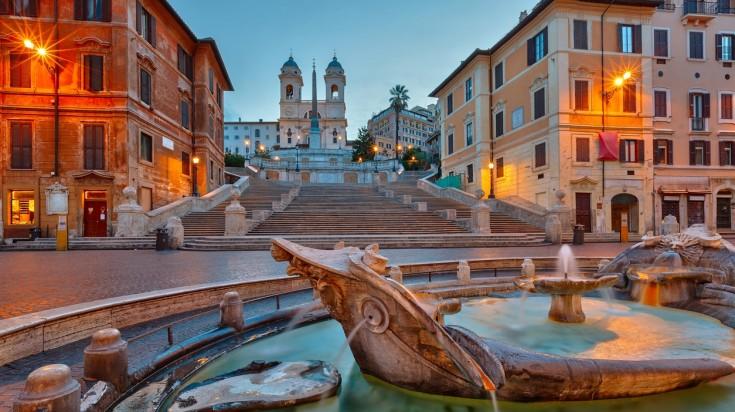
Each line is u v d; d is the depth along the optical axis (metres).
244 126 131.38
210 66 37.31
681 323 7.18
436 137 79.12
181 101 32.88
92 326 6.13
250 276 10.59
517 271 12.76
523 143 33.28
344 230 23.48
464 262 10.53
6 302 7.23
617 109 29.94
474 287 9.91
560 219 25.25
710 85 32.41
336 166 62.84
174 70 31.59
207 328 6.49
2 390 4.25
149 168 27.62
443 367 4.22
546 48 30.42
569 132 29.14
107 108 24.89
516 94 34.25
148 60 27.48
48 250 19.69
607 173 29.62
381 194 35.97
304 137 101.81
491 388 3.78
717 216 31.94
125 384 4.29
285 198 28.66
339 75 103.69
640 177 30.03
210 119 37.25
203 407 3.97
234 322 6.35
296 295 9.29
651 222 30.17
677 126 31.78
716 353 5.60
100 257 15.90
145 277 10.37
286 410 4.14
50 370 3.15
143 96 27.27
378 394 4.59
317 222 24.41
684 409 4.25
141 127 26.66
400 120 125.44
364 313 4.53
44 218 24.31
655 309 8.24
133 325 6.73
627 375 4.20
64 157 24.64
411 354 4.33
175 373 4.84
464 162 41.31
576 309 7.34
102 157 24.97
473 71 39.38
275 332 6.54
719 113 32.38
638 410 4.25
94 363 4.11
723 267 8.46
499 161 36.88
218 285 8.31
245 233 21.59
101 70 25.14
